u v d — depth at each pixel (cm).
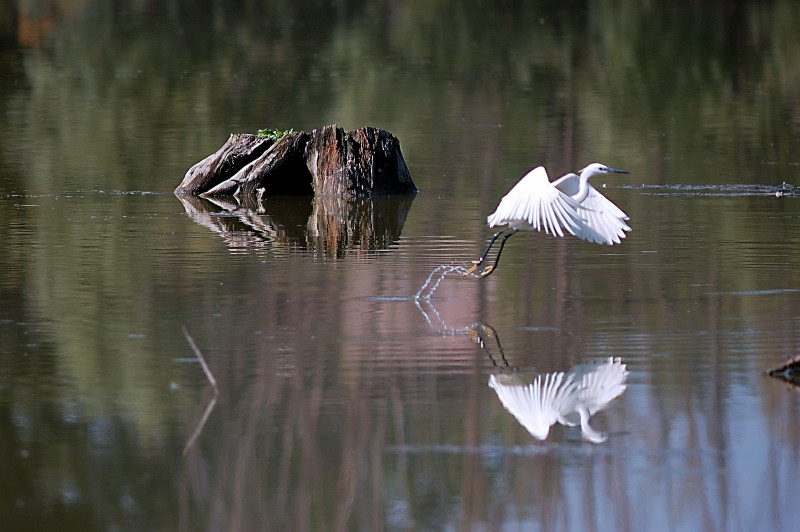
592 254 1588
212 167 2264
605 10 5600
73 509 805
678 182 2305
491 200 2144
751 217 1886
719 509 790
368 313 1261
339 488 833
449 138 2886
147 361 1074
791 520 778
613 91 3703
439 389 995
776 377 1013
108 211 1994
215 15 5538
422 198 2188
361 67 4206
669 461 857
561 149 2731
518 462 858
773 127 3011
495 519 790
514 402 965
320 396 981
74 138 2844
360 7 5738
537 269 1491
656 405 953
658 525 775
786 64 4203
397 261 1555
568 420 929
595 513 791
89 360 1077
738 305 1271
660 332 1160
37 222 1853
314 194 2264
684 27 5075
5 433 909
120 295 1334
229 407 959
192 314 1249
